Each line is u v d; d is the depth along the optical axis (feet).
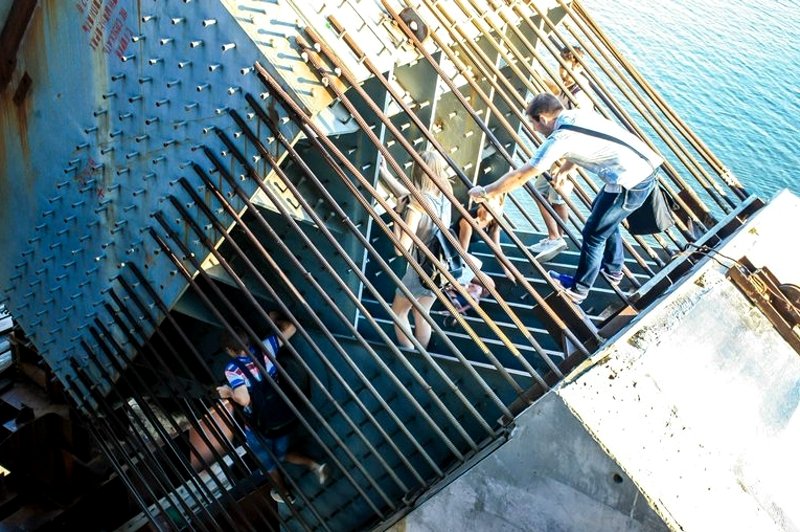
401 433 22.17
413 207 21.50
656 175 21.25
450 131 26.48
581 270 21.42
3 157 25.76
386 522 20.76
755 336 19.84
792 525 18.06
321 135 19.17
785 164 41.50
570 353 19.54
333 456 21.38
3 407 29.91
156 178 21.63
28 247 25.94
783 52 48.57
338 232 21.76
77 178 23.73
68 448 28.63
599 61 25.38
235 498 28.07
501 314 24.80
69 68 22.79
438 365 20.54
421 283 21.08
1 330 32.86
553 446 18.06
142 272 22.85
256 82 19.11
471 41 21.97
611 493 17.72
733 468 18.06
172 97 20.68
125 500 29.53
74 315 25.22
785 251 22.27
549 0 27.25
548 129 20.39
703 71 46.52
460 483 19.29
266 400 22.90
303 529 24.66
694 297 19.99
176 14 19.84
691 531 17.33
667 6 51.78
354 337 21.85
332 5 19.95
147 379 26.04
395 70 23.99
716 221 24.36
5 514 28.71
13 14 23.34
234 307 22.29
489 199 19.94
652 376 18.53
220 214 20.90
